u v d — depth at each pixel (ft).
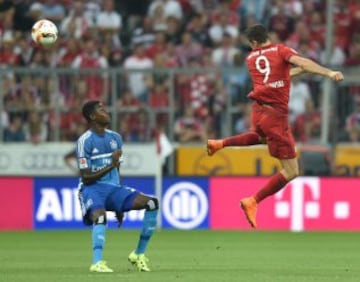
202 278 101.86
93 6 241.96
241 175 197.16
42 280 99.76
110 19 240.73
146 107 206.18
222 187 197.77
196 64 234.17
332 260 132.16
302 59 111.55
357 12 243.40
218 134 207.00
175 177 198.29
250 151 205.67
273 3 245.86
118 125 206.18
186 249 151.94
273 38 238.07
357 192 195.31
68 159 208.33
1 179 199.00
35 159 208.64
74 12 240.53
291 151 115.55
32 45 234.38
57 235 183.32
